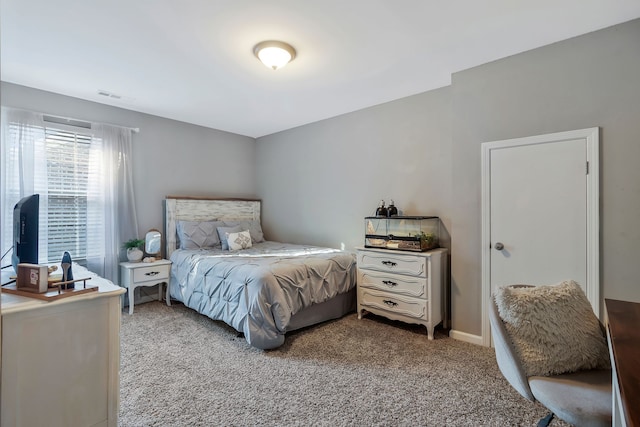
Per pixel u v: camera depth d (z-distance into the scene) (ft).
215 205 15.52
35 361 4.29
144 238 13.46
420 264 9.66
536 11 6.68
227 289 9.64
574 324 4.79
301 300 9.62
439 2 6.37
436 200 11.14
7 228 9.93
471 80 9.27
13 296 4.51
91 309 4.80
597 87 7.38
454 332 9.56
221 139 16.34
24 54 8.39
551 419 5.23
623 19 6.98
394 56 8.63
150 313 11.82
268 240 17.16
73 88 10.77
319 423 5.71
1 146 9.92
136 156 13.29
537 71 8.16
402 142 11.96
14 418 4.12
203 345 8.98
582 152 7.52
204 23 7.02
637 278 6.90
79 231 11.66
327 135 14.46
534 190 8.18
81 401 4.68
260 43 7.86
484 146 8.97
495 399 6.43
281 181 16.56
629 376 2.64
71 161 11.48
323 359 8.18
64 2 6.23
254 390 6.74
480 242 9.09
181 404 6.23
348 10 6.63
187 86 10.62
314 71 9.53
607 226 7.23
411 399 6.43
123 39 7.67
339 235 14.07
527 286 5.70
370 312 11.59
